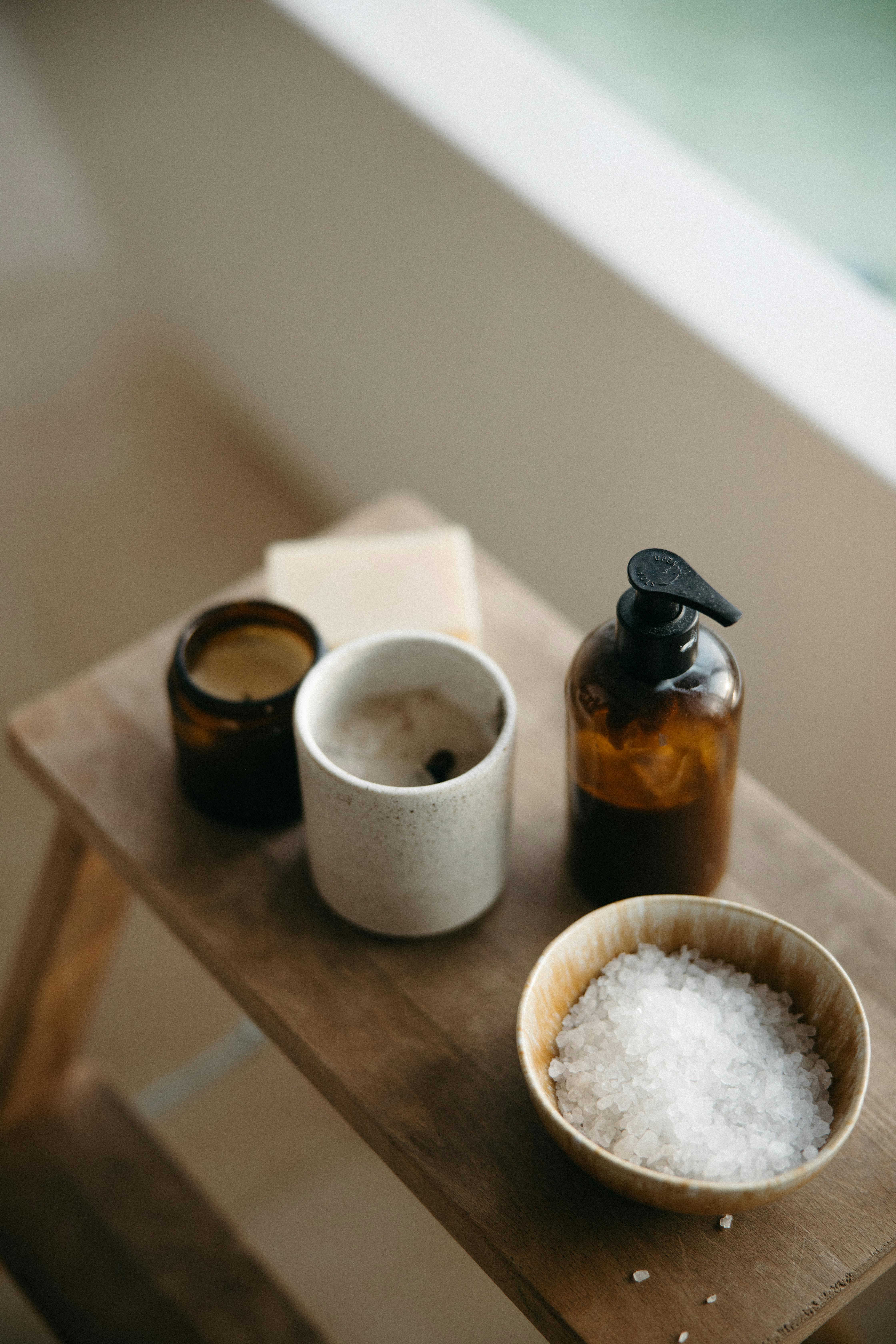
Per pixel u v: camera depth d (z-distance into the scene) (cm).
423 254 142
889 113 126
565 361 132
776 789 134
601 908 74
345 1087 78
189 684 81
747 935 74
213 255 180
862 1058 70
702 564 128
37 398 201
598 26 142
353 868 78
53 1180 112
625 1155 70
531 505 149
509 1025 79
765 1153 70
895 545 108
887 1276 100
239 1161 127
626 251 120
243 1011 83
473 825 76
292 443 189
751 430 114
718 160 135
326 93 142
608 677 74
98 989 109
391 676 81
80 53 185
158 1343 105
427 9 144
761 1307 71
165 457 196
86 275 210
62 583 180
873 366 111
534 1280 72
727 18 131
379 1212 123
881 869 125
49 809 153
